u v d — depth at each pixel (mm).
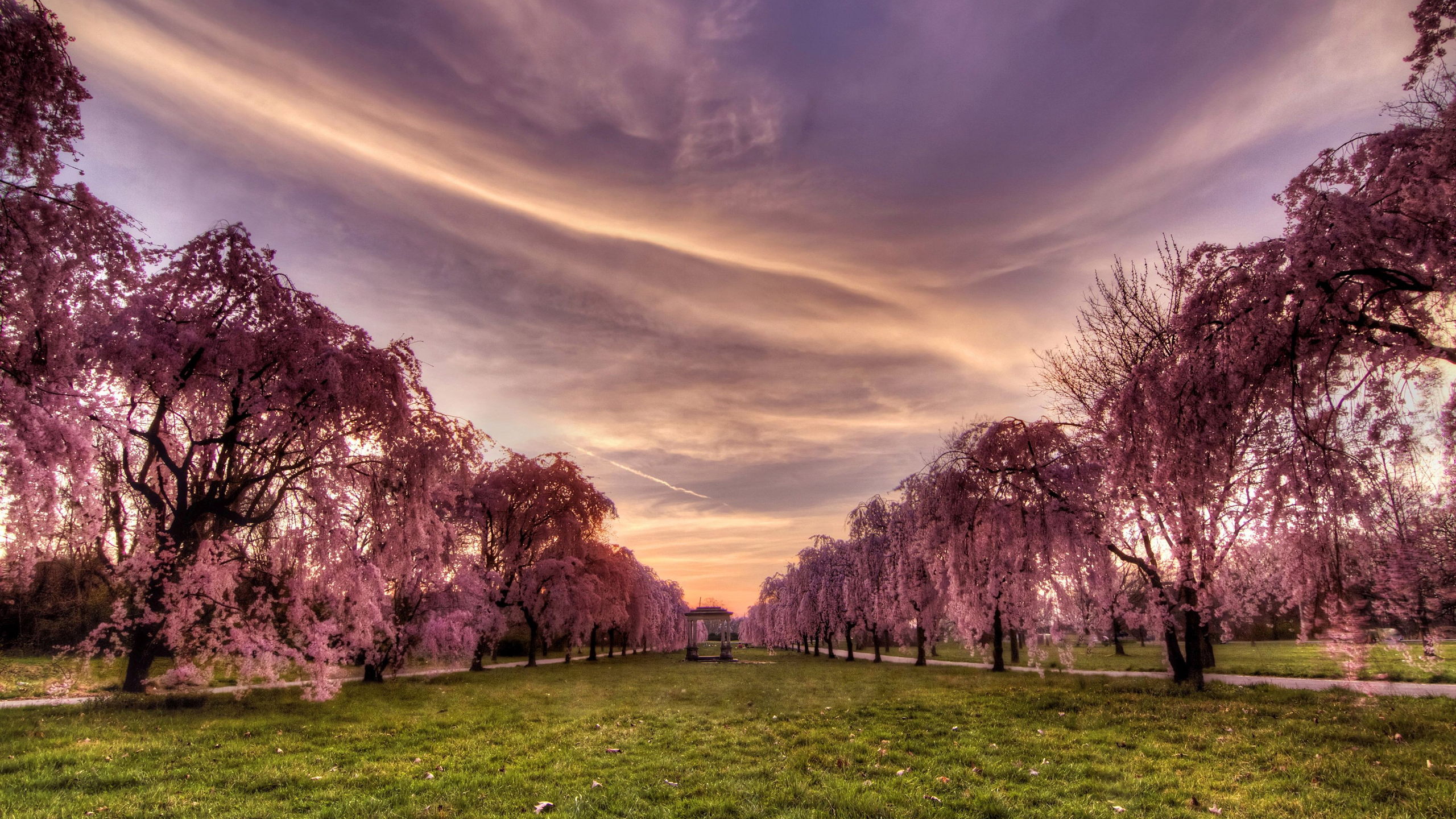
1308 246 8609
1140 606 18516
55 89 9609
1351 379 9641
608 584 45562
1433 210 7977
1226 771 8883
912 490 19062
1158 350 11078
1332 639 9211
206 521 17844
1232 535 11523
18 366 12047
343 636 17750
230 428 17203
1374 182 8867
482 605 30562
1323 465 8875
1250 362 9344
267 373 17484
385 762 9719
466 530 32031
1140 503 12805
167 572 16094
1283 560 10562
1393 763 9031
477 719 14188
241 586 17203
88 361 14320
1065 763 9422
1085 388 25891
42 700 15828
